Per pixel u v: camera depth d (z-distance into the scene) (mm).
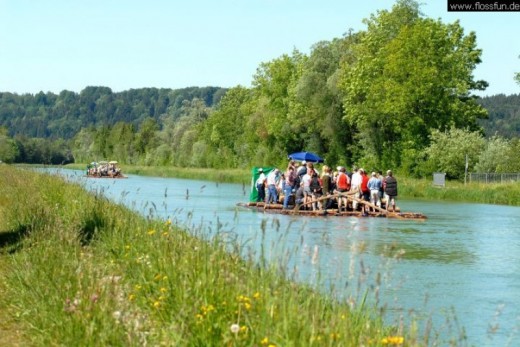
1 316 11484
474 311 15234
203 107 170375
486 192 62625
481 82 90562
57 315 10359
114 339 9094
